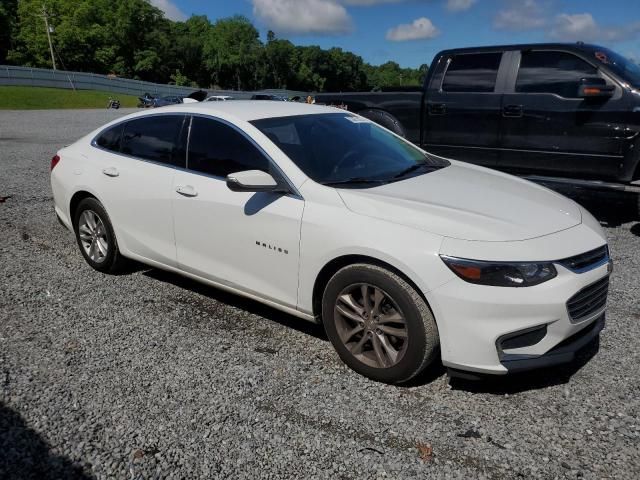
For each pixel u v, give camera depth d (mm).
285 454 2594
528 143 6844
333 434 2738
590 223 3410
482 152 7266
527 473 2467
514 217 3178
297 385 3176
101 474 2471
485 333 2822
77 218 5020
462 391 3115
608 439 2688
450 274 2846
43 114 34844
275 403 2996
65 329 3883
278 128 3877
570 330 2936
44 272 4988
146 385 3166
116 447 2643
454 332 2873
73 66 99375
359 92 8359
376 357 3180
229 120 3920
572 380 3223
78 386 3158
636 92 6047
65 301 4363
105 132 4906
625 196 8234
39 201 7555
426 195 3406
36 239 5941
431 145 7680
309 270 3363
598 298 3166
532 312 2807
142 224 4398
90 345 3648
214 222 3842
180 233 4109
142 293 4535
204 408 2947
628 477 2439
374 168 3854
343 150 3918
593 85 6125
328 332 3375
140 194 4336
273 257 3543
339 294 3258
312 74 142000
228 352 3561
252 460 2555
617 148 6227
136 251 4543
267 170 3625
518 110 6816
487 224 3035
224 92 60656
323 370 3348
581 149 6469
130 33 107812
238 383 3189
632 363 3408
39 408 2943
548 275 2863
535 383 3195
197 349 3600
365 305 3176
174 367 3369
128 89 69312
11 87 60156
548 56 6684
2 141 15023
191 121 4156
